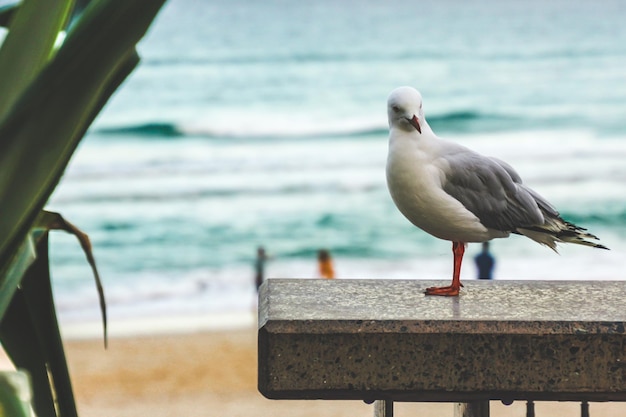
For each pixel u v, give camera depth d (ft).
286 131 131.95
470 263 81.00
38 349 6.71
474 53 221.87
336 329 9.45
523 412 41.42
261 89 167.53
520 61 205.98
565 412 41.24
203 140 126.21
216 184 105.70
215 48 231.30
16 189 5.40
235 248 86.22
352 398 9.59
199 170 111.45
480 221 12.00
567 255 81.10
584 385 9.55
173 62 204.85
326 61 206.28
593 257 80.69
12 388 5.26
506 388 9.55
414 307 10.41
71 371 53.42
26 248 5.57
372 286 12.00
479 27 284.00
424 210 11.73
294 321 9.48
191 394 48.96
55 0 5.79
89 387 50.24
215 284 76.48
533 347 9.50
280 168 112.16
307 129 132.98
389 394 9.57
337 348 9.49
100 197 100.22
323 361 9.50
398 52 223.10
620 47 228.43
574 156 117.39
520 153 120.37
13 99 5.65
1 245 5.46
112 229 90.68
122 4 5.08
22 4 5.79
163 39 249.55
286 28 281.13
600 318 9.67
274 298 10.98
